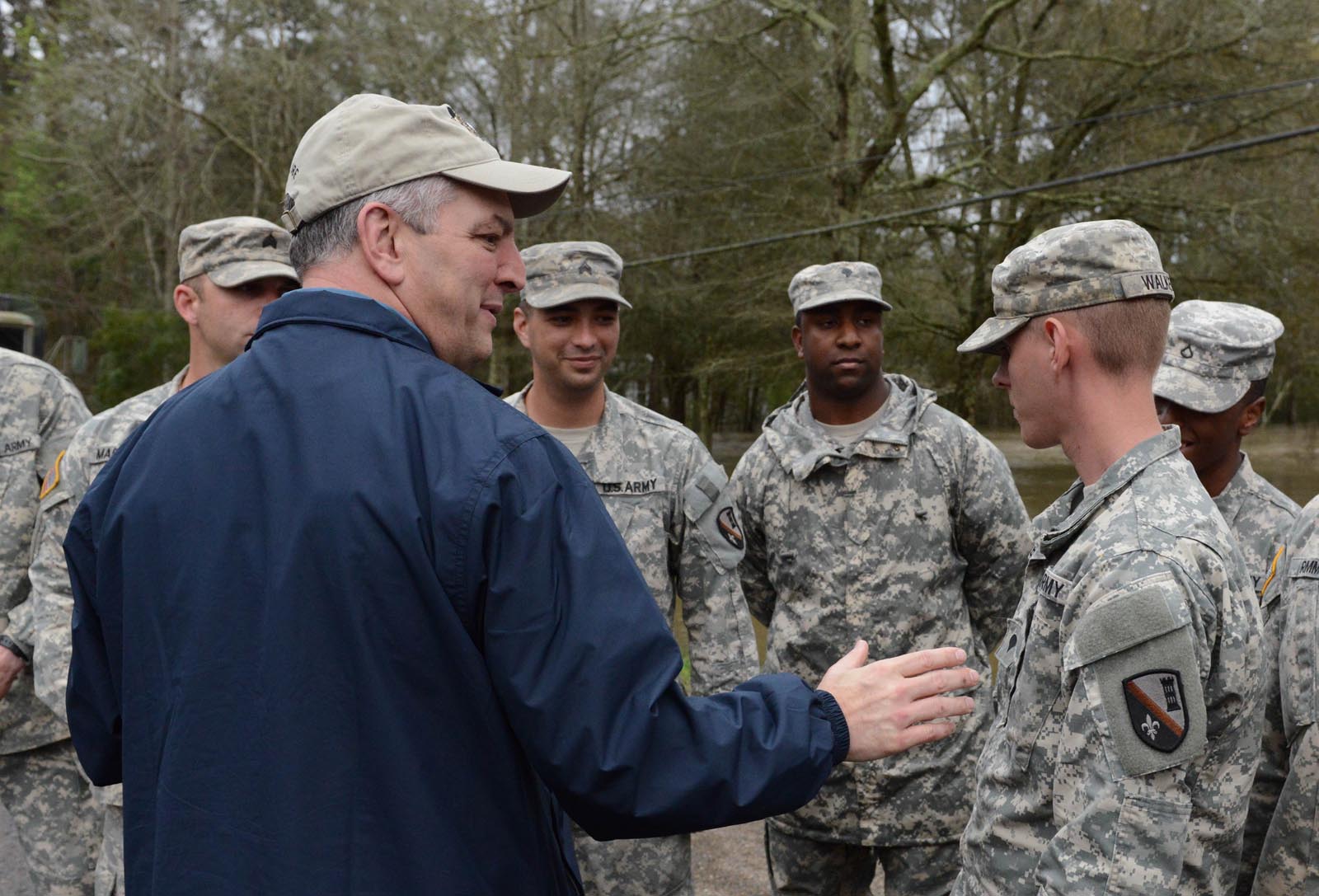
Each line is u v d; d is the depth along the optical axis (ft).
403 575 3.95
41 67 73.82
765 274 59.52
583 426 9.73
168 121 72.79
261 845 3.92
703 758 4.04
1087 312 5.28
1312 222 49.21
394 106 4.53
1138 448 5.20
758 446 10.56
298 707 3.94
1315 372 52.31
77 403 10.97
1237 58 49.85
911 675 4.56
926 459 9.88
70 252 88.43
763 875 12.96
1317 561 6.34
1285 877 6.13
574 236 64.85
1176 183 50.83
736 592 9.32
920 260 56.85
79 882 10.44
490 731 4.05
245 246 9.56
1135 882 4.63
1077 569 5.13
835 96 56.34
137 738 4.29
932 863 9.50
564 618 3.98
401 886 3.94
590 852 8.75
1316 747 6.08
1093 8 51.60
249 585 4.06
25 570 10.54
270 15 70.38
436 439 4.08
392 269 4.49
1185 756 4.60
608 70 60.59
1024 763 5.32
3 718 10.11
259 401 4.27
